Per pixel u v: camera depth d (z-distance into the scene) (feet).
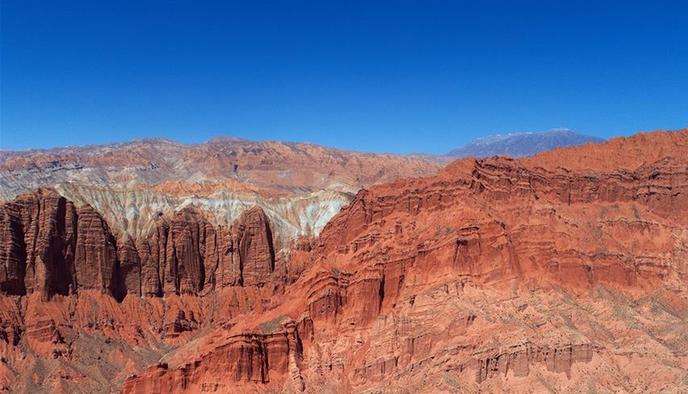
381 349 602.85
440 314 599.57
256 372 623.36
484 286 621.72
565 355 559.79
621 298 634.43
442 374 565.94
